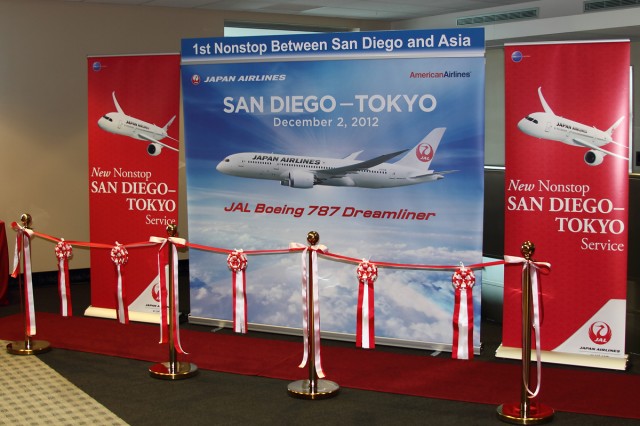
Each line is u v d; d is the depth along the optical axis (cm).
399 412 442
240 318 533
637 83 880
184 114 606
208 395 474
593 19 888
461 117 532
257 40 576
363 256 567
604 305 514
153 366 523
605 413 437
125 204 643
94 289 672
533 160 519
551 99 509
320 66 560
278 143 580
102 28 884
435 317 557
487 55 884
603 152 502
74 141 875
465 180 536
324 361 538
